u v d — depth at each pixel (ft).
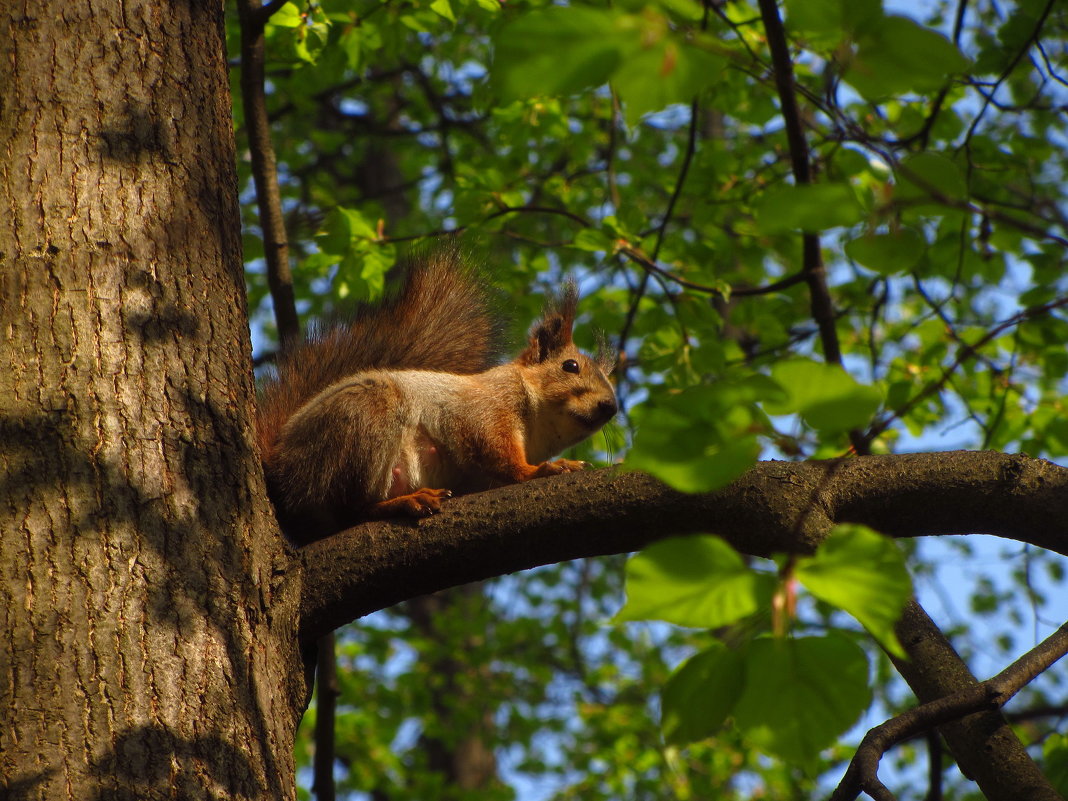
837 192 10.14
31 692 15.93
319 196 68.80
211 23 22.68
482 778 81.15
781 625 9.43
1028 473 20.04
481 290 33.24
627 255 34.78
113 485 17.62
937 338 38.50
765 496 19.75
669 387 37.78
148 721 16.07
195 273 20.12
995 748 18.01
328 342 30.19
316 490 25.72
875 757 16.17
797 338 40.68
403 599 20.52
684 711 10.44
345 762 65.41
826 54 24.22
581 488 20.13
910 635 19.38
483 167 46.73
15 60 20.25
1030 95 46.52
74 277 18.93
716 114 72.28
